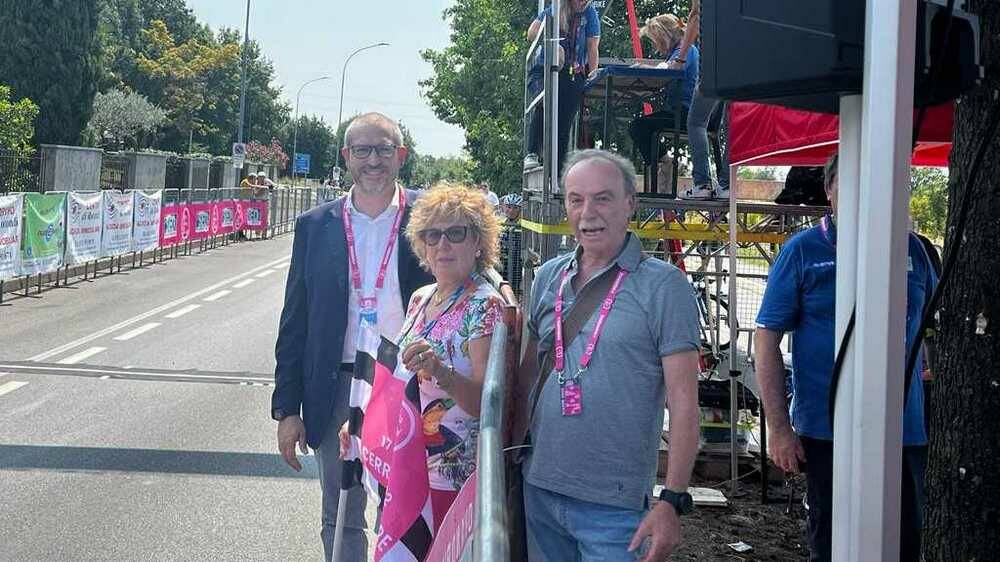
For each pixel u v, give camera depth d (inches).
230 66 2652.6
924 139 194.5
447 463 123.0
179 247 956.6
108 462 262.7
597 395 110.0
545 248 268.2
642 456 110.5
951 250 95.2
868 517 73.6
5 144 885.8
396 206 155.5
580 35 298.7
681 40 302.0
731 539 212.1
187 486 244.8
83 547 202.2
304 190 1590.8
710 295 334.0
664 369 109.0
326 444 153.5
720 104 293.9
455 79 1066.1
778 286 148.9
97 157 948.6
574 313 113.9
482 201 129.9
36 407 323.3
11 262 559.8
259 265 875.4
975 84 81.0
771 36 77.7
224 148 2901.1
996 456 105.6
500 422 89.7
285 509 230.1
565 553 115.8
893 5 71.2
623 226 114.3
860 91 77.0
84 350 433.4
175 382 370.9
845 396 77.9
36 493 235.5
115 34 2618.1
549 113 266.8
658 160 308.7
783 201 282.0
